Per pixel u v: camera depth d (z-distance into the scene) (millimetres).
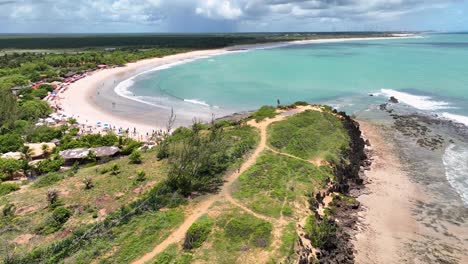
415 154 59938
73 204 39875
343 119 70625
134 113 86062
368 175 53406
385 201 46094
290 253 31797
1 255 31641
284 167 48000
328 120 67000
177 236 34094
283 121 64312
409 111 83750
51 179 47562
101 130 71625
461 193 47188
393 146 63750
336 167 50719
